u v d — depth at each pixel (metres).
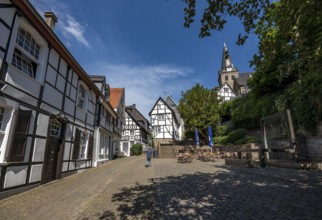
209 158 16.12
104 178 8.73
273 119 10.52
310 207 3.88
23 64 6.58
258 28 5.00
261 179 6.97
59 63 8.63
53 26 9.95
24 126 6.15
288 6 3.51
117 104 24.31
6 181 5.47
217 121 23.19
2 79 5.30
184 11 3.69
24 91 6.21
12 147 5.61
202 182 7.00
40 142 7.06
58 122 8.82
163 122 33.91
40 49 7.43
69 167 9.75
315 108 10.79
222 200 4.73
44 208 4.56
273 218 3.50
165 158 21.69
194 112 22.28
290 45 4.27
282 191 5.21
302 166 8.28
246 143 16.02
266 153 11.10
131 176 9.09
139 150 33.00
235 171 9.27
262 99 16.03
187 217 3.79
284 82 14.16
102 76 17.17
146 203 4.80
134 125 37.03
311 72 4.24
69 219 3.89
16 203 4.92
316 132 11.00
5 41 5.44
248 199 4.68
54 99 8.17
